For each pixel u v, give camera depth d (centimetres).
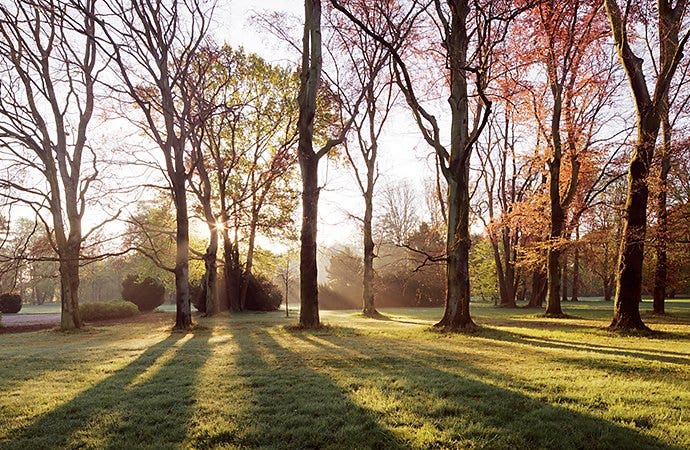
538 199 2206
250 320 2014
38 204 1647
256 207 2762
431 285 3812
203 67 1900
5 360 843
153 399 516
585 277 5034
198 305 3111
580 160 2119
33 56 1620
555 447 365
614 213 2266
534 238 2727
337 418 434
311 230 1455
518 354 820
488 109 1080
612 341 1062
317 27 1446
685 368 672
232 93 2561
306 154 1459
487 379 590
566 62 1969
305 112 1459
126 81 1407
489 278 4172
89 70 1739
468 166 1359
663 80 1290
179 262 1572
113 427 426
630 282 1298
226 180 2677
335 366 707
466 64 1170
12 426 433
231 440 389
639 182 1273
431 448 366
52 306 5888
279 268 3403
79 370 718
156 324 2120
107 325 2133
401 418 432
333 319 2044
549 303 2091
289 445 377
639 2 1345
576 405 468
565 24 1842
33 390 577
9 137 1598
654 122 1302
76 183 1747
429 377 606
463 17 1277
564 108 2069
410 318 2145
